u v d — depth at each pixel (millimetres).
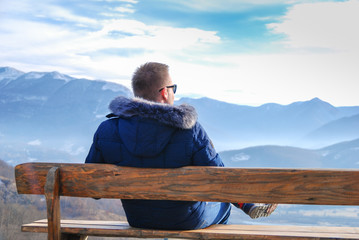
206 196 1952
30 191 2088
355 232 2029
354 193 1838
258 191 1907
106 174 2027
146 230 2115
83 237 2311
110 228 2143
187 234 2072
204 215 2193
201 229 2170
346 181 1840
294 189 1880
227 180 1930
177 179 1971
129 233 2104
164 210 2117
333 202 1856
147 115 1995
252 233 2025
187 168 1963
